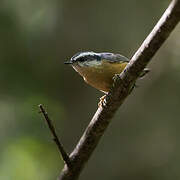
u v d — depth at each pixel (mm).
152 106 13328
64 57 13281
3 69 12961
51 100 13055
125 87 5406
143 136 12883
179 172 12414
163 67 13992
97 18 13328
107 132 12859
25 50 13164
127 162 12539
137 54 5086
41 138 12836
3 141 12648
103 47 13211
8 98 12969
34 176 12648
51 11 13547
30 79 13141
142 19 13477
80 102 13031
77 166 6152
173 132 12922
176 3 4457
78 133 12812
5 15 12898
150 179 12484
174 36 14523
